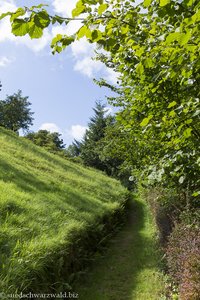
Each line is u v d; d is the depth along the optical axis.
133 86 4.55
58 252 5.73
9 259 4.54
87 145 41.41
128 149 7.76
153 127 3.93
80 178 17.97
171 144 3.63
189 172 3.59
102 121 42.97
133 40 3.16
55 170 16.48
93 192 15.52
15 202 7.21
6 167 11.27
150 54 3.13
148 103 4.06
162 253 8.76
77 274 6.68
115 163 36.19
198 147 3.45
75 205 10.43
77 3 2.40
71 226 7.38
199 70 3.13
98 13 2.46
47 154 21.89
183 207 7.47
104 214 11.55
